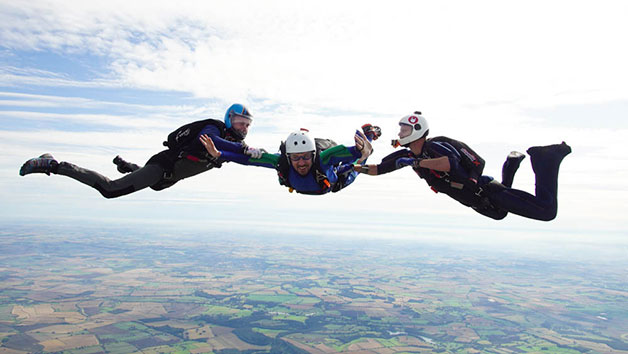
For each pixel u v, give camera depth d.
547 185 5.00
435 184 5.45
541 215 4.97
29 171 4.56
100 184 4.81
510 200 5.09
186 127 5.19
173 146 5.23
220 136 5.12
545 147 5.09
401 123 5.30
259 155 5.11
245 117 5.20
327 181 5.07
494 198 5.19
